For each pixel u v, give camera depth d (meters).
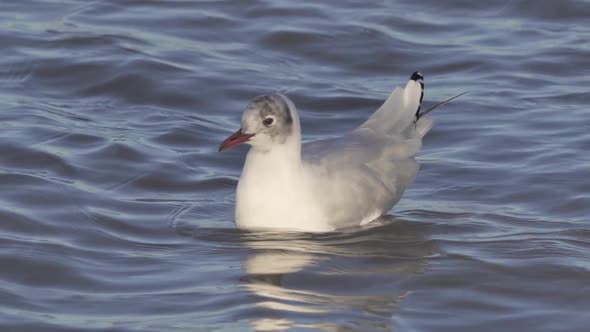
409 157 15.67
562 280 13.26
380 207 15.13
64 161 16.44
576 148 17.08
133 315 12.29
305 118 18.45
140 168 16.44
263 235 14.52
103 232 14.54
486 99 18.92
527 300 12.80
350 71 20.17
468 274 13.41
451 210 15.43
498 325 12.20
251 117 14.33
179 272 13.45
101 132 17.48
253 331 11.86
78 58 19.91
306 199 14.56
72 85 19.27
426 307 12.58
